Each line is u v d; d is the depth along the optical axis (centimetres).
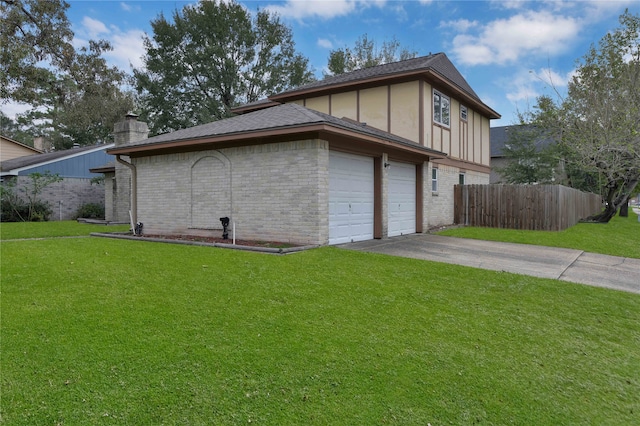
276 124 880
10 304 471
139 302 489
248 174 965
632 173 1770
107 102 2177
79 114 2036
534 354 402
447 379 342
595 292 614
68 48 1908
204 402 290
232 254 784
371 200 1079
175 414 276
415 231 1304
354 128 881
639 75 1559
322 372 340
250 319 447
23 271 622
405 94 1374
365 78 1420
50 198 2097
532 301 562
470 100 1667
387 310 496
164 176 1130
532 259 870
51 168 2117
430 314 490
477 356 388
